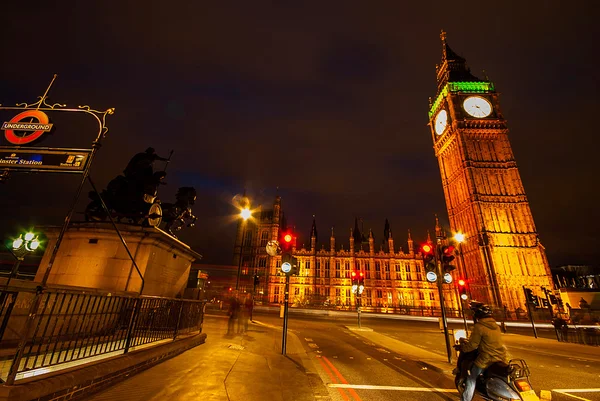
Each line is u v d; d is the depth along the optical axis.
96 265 9.05
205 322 18.92
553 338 27.77
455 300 84.38
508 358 5.45
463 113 79.94
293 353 11.54
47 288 4.03
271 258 85.81
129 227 9.36
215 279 76.69
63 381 4.09
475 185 72.19
